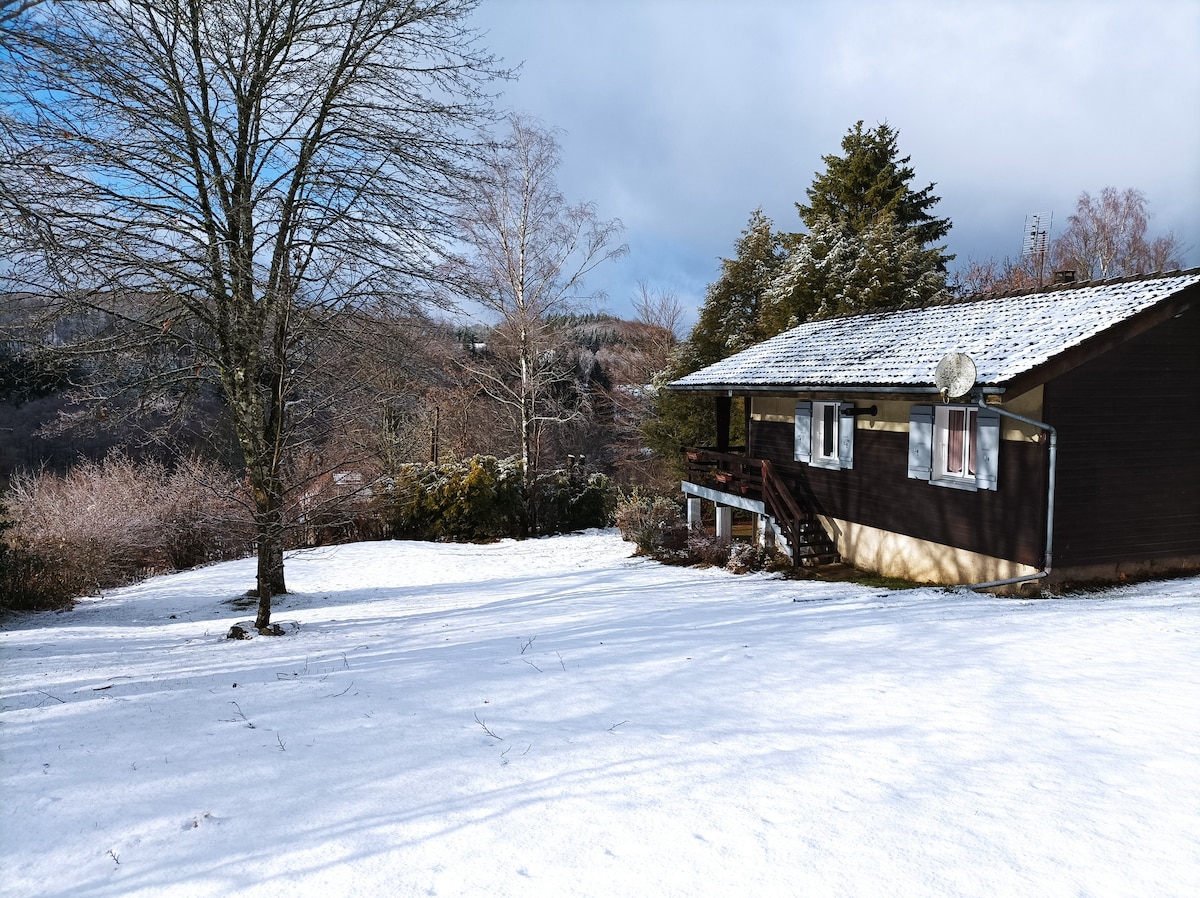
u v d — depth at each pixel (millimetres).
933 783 4270
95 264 10320
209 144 11602
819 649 7625
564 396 36000
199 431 23406
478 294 13312
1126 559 11570
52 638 10719
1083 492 11180
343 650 8672
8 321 10609
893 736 5020
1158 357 11531
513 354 30141
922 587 12172
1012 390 10500
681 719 5434
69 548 16922
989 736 4992
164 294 11188
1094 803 4012
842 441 15305
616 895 3154
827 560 15578
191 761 4586
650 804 3998
